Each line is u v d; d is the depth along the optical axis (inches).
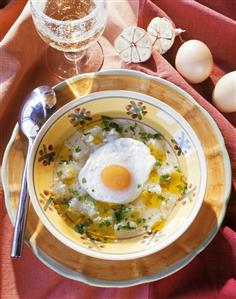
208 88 23.1
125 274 18.9
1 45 22.6
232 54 23.5
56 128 20.4
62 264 18.9
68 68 23.4
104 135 21.0
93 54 23.7
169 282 20.0
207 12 23.0
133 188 20.3
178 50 22.7
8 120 22.6
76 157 20.6
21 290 20.3
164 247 18.4
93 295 20.2
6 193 19.7
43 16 20.3
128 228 19.8
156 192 20.2
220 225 19.5
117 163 20.4
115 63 23.6
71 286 20.3
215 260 20.3
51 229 18.6
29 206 19.7
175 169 20.7
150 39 22.1
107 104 20.8
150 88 21.4
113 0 24.7
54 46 21.7
